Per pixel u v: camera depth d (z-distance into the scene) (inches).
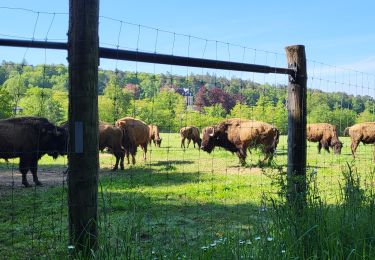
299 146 244.1
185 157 988.6
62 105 539.2
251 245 165.5
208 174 612.1
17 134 504.1
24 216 320.8
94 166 155.6
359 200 205.0
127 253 149.1
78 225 154.4
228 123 807.1
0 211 341.4
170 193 427.8
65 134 537.0
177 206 354.3
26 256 210.1
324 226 173.6
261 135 777.6
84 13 151.6
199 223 284.2
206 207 350.3
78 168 153.8
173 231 230.4
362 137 1032.8
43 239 244.2
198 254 157.1
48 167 735.7
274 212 189.6
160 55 187.2
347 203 201.8
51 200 392.2
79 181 153.9
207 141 815.7
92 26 152.6
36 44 155.4
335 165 733.9
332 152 1224.2
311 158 928.9
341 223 180.2
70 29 153.2
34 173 513.7
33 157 511.5
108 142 688.4
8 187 492.7
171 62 191.2
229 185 480.7
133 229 164.2
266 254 155.3
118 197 382.9
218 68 210.4
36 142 514.3
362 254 163.3
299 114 244.1
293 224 173.6
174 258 155.9
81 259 148.1
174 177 569.6
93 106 154.3
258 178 560.1
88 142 153.8
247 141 784.9
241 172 644.7
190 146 1550.2
